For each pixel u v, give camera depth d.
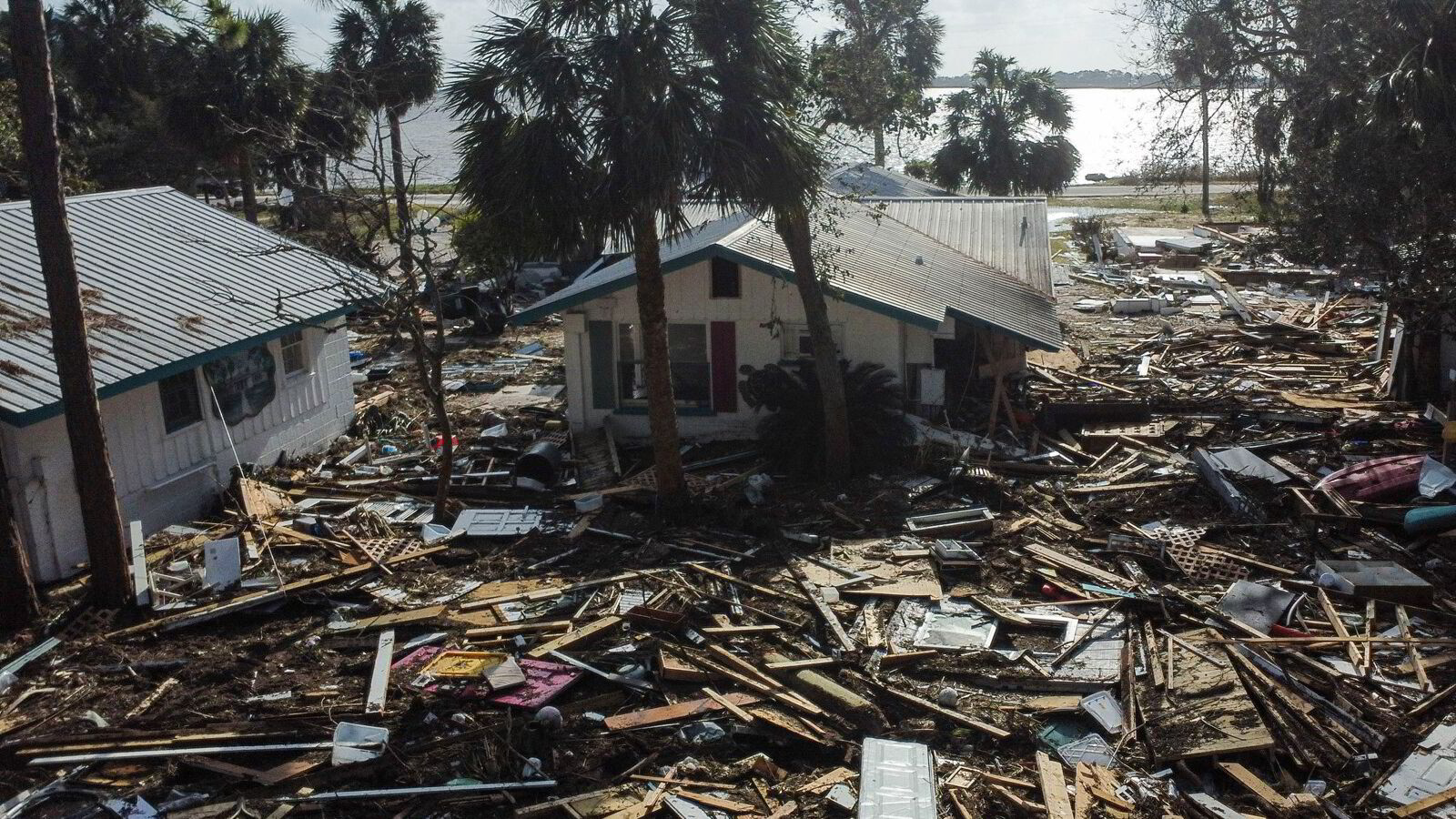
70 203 18.30
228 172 41.94
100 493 12.64
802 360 18.84
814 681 10.87
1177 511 15.42
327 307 18.86
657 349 14.95
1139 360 25.16
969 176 44.41
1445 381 20.23
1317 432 18.97
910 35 38.53
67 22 45.00
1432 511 14.21
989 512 15.39
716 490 16.62
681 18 13.27
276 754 9.86
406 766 9.55
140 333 15.52
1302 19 22.56
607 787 9.28
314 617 12.85
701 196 13.69
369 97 19.86
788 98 14.09
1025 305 20.53
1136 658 11.23
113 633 12.30
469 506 16.39
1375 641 11.29
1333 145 19.81
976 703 10.60
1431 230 18.47
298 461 18.91
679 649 11.54
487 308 29.53
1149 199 59.59
